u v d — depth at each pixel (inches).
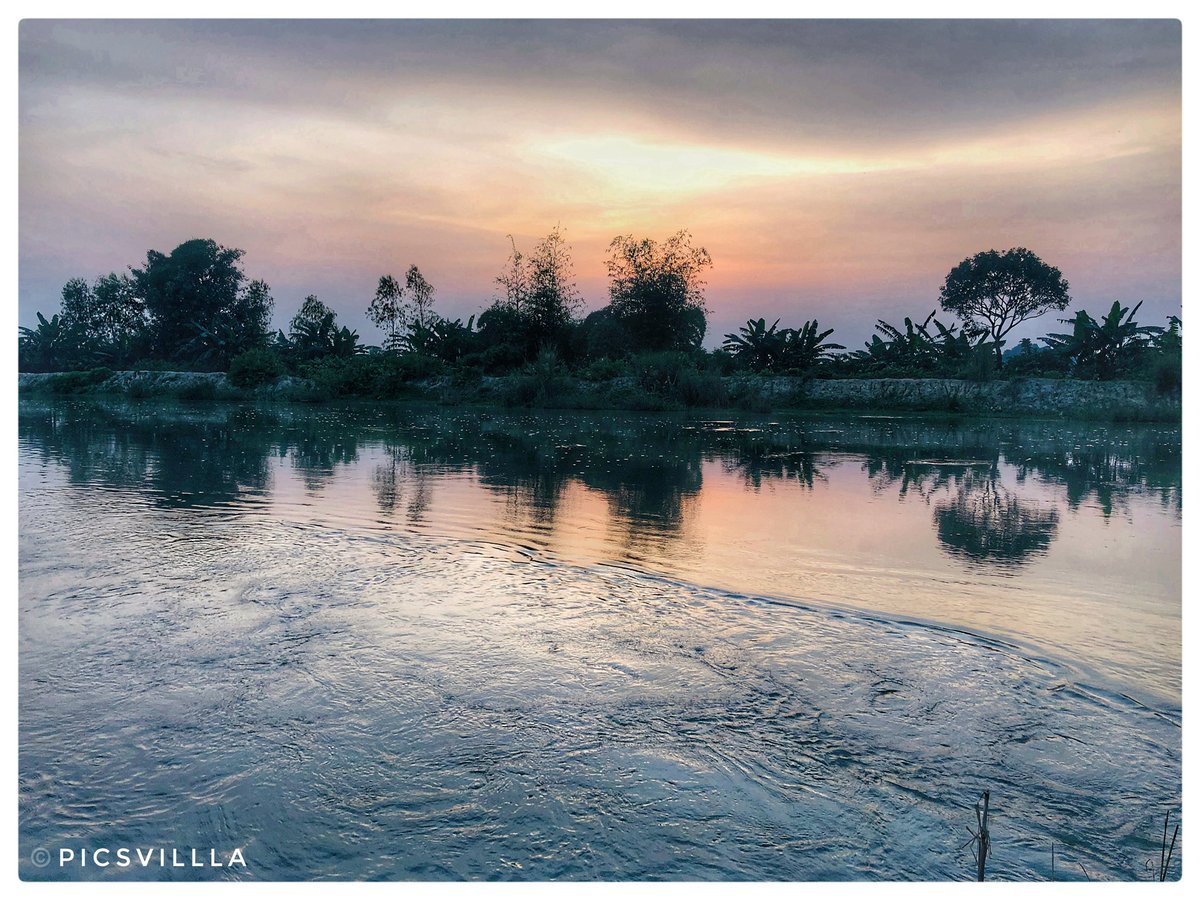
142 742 146.6
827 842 121.4
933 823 125.8
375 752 143.9
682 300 1733.5
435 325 1797.5
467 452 625.0
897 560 275.1
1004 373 1318.9
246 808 128.3
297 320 1972.2
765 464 564.4
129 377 1640.0
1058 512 372.2
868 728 153.3
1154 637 199.5
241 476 469.4
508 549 285.9
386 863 116.6
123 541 290.7
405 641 192.2
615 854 118.3
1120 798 132.1
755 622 207.8
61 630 197.9
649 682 171.5
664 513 361.1
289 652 185.3
